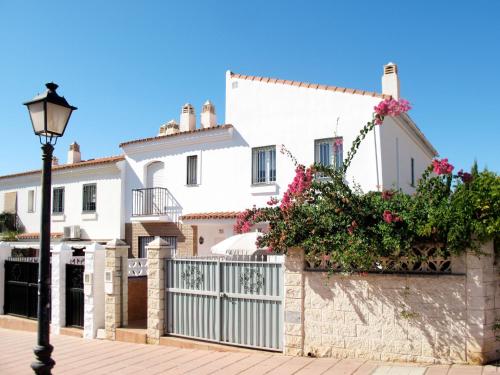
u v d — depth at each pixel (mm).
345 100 16703
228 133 19250
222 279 9570
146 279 12531
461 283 7258
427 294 7461
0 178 30250
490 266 7277
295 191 8047
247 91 19094
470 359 7133
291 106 17906
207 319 9719
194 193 20250
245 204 18734
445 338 7305
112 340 11055
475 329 7129
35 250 26375
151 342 10320
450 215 7059
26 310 14102
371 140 16078
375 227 7695
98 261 11766
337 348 8086
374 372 7109
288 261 8594
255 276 9117
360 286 7949
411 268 7637
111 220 23328
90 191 24672
